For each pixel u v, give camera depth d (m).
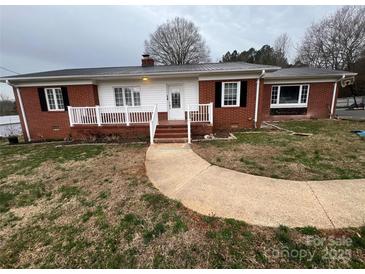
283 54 38.94
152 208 3.23
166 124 8.49
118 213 3.16
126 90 10.32
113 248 2.43
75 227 2.90
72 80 9.84
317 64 29.92
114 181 4.38
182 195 3.56
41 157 6.75
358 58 25.97
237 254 2.21
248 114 9.66
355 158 5.07
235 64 11.84
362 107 22.70
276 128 9.82
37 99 10.24
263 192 3.49
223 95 9.51
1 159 6.80
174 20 35.25
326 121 11.88
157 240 2.51
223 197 3.40
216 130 9.61
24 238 2.74
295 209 2.94
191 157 5.64
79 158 6.31
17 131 15.16
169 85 10.18
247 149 6.22
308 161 4.96
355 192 3.35
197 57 36.91
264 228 2.57
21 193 4.12
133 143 7.91
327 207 2.95
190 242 2.43
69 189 4.15
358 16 25.50
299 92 13.00
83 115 9.22
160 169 4.90
